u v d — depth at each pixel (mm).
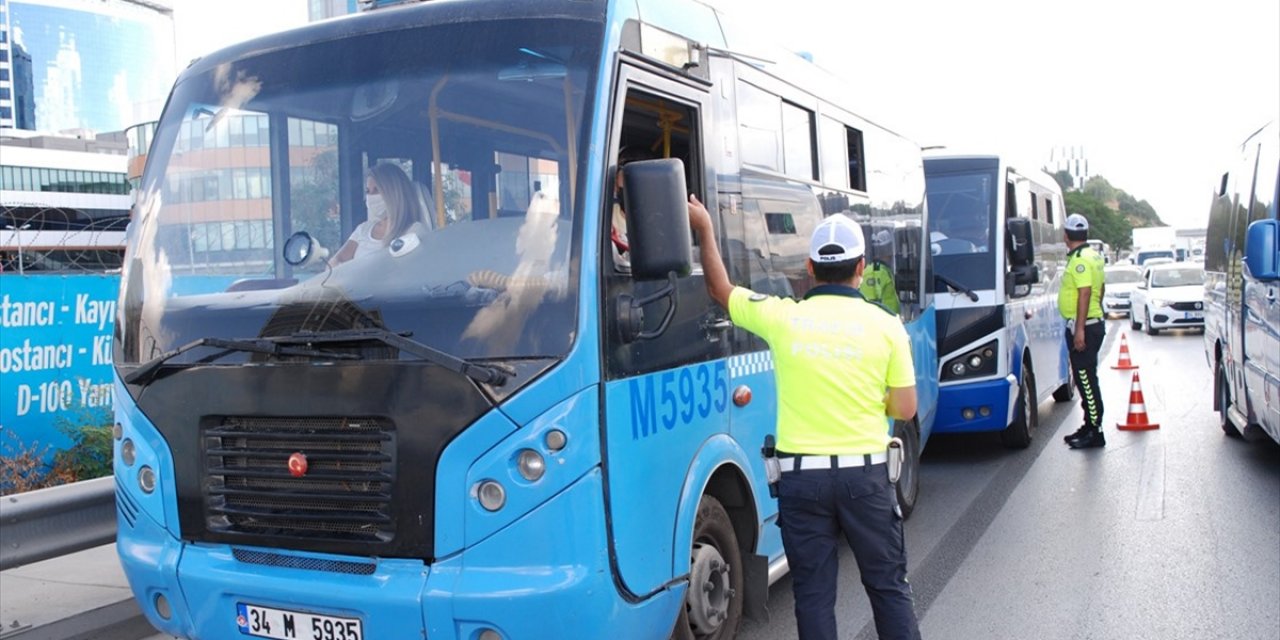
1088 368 11148
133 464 4555
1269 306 8805
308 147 4531
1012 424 11102
